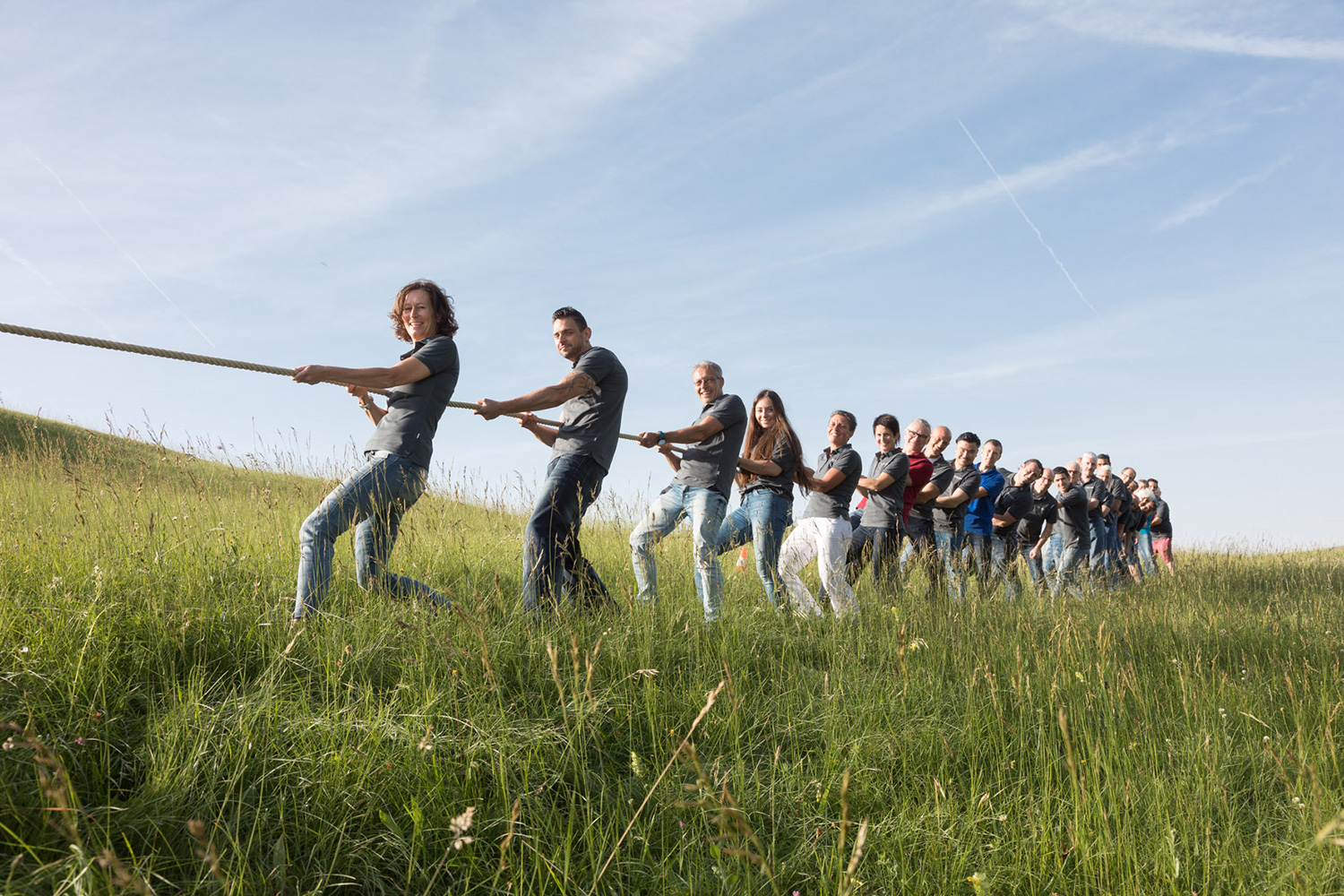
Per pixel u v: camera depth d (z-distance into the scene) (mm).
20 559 4109
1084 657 4625
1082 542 10117
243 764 2580
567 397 4477
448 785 2705
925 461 7266
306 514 5867
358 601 4125
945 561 7441
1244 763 3650
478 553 5812
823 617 5336
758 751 3396
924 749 3449
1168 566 12805
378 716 2934
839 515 5973
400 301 4367
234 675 3250
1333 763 3547
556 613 4148
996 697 3967
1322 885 2617
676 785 2943
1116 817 2914
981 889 2506
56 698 2816
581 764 3012
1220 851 2818
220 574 4254
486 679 3287
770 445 5672
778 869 2562
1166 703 4391
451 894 2318
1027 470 9344
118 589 3711
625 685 3613
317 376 3732
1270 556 13320
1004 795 3189
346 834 2469
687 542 7180
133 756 2656
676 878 2525
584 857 2523
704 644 4305
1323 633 6293
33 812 2223
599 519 7406
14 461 7512
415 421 4160
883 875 2648
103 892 1914
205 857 1796
